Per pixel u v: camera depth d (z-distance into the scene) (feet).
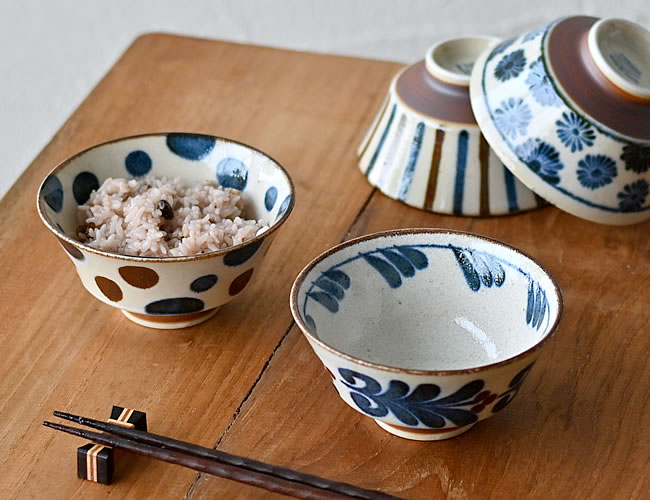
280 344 2.64
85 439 2.45
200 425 2.48
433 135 2.94
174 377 2.57
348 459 2.43
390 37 4.73
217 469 2.33
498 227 2.94
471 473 2.40
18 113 5.08
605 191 2.82
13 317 2.68
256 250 2.58
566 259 2.86
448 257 2.56
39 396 2.52
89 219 2.66
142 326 2.67
